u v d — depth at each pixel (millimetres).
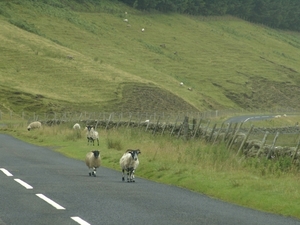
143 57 146750
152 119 78938
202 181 18328
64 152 31281
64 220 12047
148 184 18766
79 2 182375
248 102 132250
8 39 116688
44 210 13195
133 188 17547
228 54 171375
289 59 187375
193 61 156875
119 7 195000
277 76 159125
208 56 164875
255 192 16172
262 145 23109
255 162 21656
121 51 144875
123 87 101312
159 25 187000
